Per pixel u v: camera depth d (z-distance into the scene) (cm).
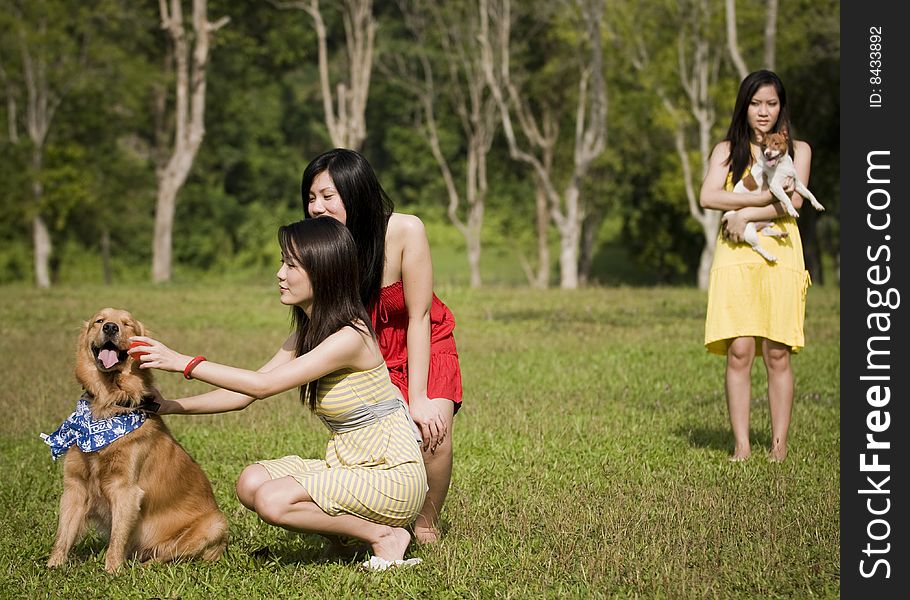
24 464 649
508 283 4591
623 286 2772
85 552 490
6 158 3497
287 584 424
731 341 647
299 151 5550
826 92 3177
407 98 4909
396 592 411
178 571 438
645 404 855
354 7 3344
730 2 2311
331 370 434
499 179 5194
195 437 732
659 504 538
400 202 5441
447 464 484
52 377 1003
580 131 3369
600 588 412
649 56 3241
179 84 3225
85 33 3553
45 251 3669
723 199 638
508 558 453
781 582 416
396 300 478
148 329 470
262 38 3994
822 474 592
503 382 979
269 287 2744
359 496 432
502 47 3441
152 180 4284
